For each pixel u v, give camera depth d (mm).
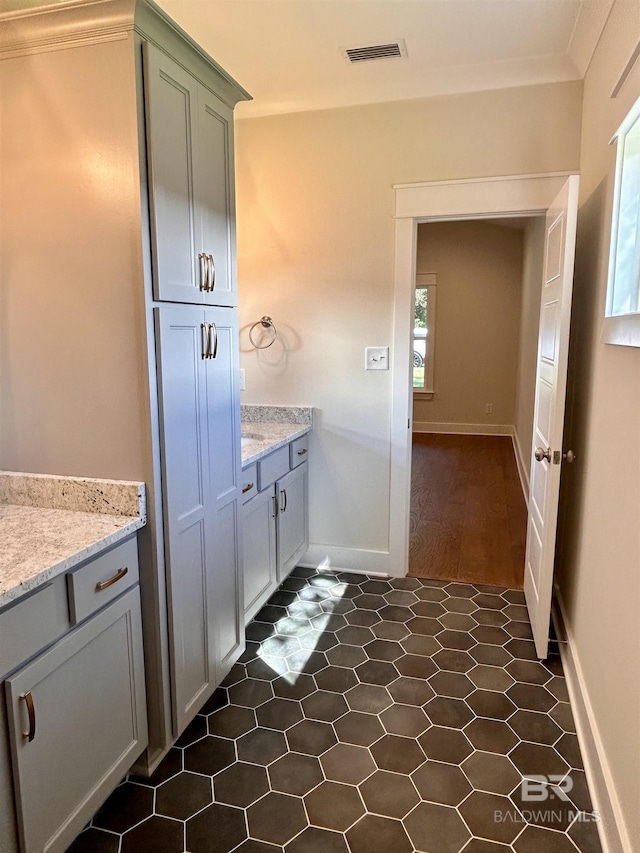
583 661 2105
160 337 1661
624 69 1688
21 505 1789
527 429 5086
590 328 2318
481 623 2768
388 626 2734
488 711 2127
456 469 5848
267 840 1594
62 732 1412
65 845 1436
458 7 2145
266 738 1986
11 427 1787
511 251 7379
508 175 2764
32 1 1673
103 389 1678
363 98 2885
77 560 1421
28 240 1677
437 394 7891
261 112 3033
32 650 1310
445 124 2822
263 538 2664
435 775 1822
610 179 1986
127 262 1598
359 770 1844
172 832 1619
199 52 1758
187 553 1871
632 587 1518
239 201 3164
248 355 3287
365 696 2215
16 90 1609
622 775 1499
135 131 1534
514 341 7527
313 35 2352
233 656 2281
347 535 3309
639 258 1628
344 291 3086
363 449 3191
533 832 1616
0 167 1665
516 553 3643
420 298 7844
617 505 1731
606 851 1534
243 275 3219
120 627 1631
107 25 1502
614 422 1819
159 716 1807
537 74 2652
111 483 1688
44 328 1702
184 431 1813
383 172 2936
